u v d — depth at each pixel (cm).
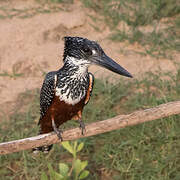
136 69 1262
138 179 970
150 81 1207
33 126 1103
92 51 754
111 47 1352
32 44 1367
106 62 754
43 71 1266
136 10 1489
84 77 786
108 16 1473
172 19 1484
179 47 1341
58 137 751
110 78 1228
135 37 1372
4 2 1539
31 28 1420
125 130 1057
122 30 1430
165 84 1188
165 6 1498
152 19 1466
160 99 1128
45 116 827
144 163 991
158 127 1062
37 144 745
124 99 1165
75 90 786
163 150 1016
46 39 1388
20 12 1488
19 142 725
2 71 1278
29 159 1028
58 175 758
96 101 1152
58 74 787
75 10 1494
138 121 730
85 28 1433
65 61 783
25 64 1297
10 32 1406
